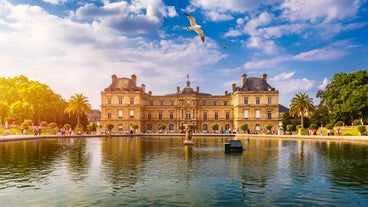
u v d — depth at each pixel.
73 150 35.47
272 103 110.62
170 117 122.12
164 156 29.59
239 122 110.94
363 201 14.17
